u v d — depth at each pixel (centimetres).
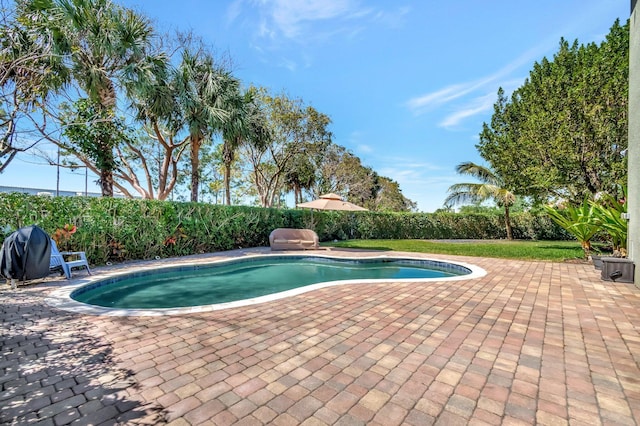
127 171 1434
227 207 1257
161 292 682
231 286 753
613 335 348
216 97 1290
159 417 203
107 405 216
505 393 232
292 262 1099
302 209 1720
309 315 418
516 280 659
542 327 375
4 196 682
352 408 213
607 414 208
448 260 972
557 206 1209
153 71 1072
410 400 223
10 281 586
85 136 887
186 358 289
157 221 989
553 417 204
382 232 2147
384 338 339
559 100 1234
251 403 219
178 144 1345
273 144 1983
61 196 775
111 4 979
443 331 361
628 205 660
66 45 856
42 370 265
